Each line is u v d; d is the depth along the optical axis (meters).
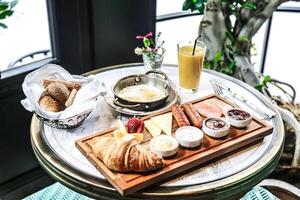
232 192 0.78
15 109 1.42
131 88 1.05
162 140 0.82
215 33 1.58
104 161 0.77
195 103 1.00
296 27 1.81
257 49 1.89
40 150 0.86
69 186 0.80
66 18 1.44
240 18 1.57
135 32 1.66
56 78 1.05
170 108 0.97
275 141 0.90
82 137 0.90
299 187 1.53
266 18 1.55
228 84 1.16
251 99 1.08
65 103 0.97
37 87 1.00
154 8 1.66
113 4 1.53
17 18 1.38
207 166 0.82
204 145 0.84
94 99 0.97
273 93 1.83
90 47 1.57
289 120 1.49
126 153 0.75
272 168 0.85
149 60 1.17
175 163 0.78
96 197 0.77
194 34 1.83
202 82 1.17
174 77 1.20
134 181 0.73
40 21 1.44
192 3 1.50
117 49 1.64
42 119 0.93
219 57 1.59
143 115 0.95
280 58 1.90
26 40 1.43
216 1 1.52
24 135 1.49
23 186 1.51
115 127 0.91
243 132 0.88
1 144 1.43
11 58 1.42
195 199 0.75
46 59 1.49
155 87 1.06
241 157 0.85
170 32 1.77
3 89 1.35
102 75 1.19
